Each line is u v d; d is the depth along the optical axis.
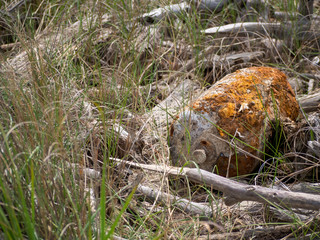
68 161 2.33
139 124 3.34
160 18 4.70
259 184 2.93
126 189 2.72
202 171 2.57
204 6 5.08
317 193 2.75
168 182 2.81
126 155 2.96
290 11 5.06
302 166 3.04
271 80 3.13
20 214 1.87
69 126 2.66
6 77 2.78
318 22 5.11
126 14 4.62
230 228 2.52
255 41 4.91
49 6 4.48
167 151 3.16
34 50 3.48
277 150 3.05
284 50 4.73
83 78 3.46
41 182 2.00
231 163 2.85
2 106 2.56
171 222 2.37
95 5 4.59
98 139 2.87
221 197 2.66
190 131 2.84
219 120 2.81
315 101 3.66
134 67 4.00
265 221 2.60
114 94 3.53
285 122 3.04
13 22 4.38
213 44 4.79
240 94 2.92
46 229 1.81
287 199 2.34
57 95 2.76
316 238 2.41
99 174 2.55
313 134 3.14
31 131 2.23
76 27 4.29
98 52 4.17
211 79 4.36
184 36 4.70
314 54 4.97
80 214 2.01
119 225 2.32
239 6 5.27
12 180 1.92
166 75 4.32
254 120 2.84
